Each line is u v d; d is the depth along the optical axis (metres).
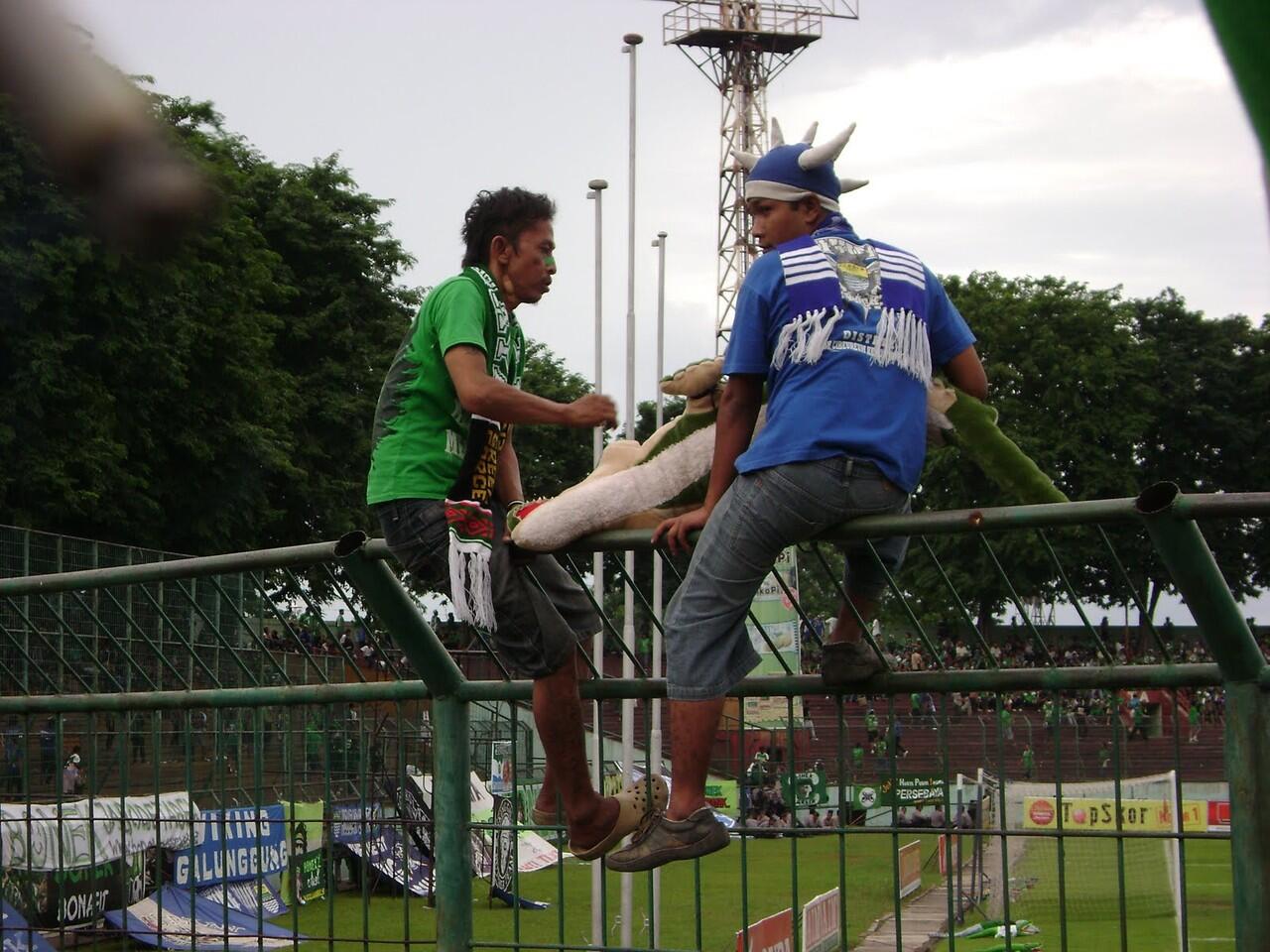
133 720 6.80
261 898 5.80
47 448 32.88
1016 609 4.51
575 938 12.02
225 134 45.97
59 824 6.29
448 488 4.97
